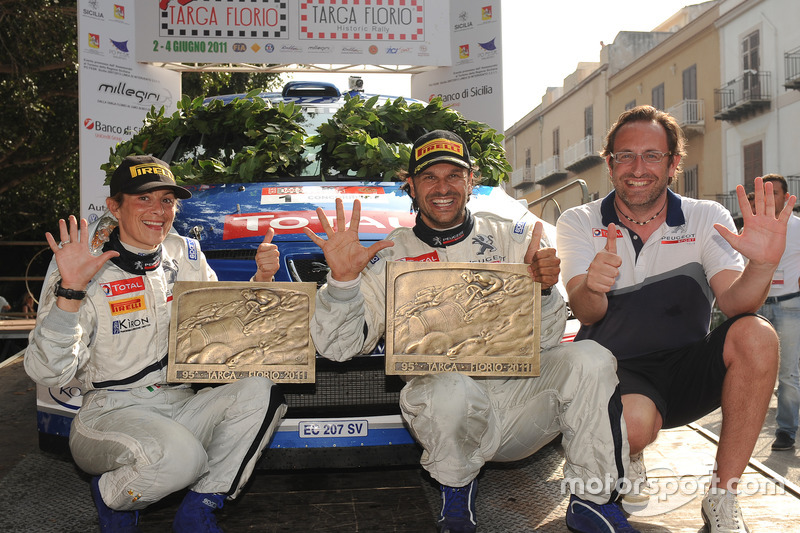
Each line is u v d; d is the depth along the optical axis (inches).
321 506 116.7
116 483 92.3
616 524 99.2
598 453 96.6
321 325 96.0
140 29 296.7
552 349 104.8
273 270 103.9
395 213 136.6
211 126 169.8
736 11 823.1
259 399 97.7
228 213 137.5
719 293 109.7
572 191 1205.7
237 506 116.6
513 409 104.6
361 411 114.7
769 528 104.6
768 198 98.1
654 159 110.7
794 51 752.3
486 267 100.8
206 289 100.3
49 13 493.0
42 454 149.7
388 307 99.4
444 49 312.5
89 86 287.1
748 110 812.6
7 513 115.8
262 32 300.5
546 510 115.1
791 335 186.1
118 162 167.8
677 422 114.3
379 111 174.1
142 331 100.3
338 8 303.9
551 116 1280.8
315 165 165.0
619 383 101.9
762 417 100.5
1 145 539.8
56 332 88.6
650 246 114.6
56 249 88.3
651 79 991.6
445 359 99.1
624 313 115.3
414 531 106.1
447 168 105.3
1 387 218.8
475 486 103.4
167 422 94.5
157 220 100.2
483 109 310.7
